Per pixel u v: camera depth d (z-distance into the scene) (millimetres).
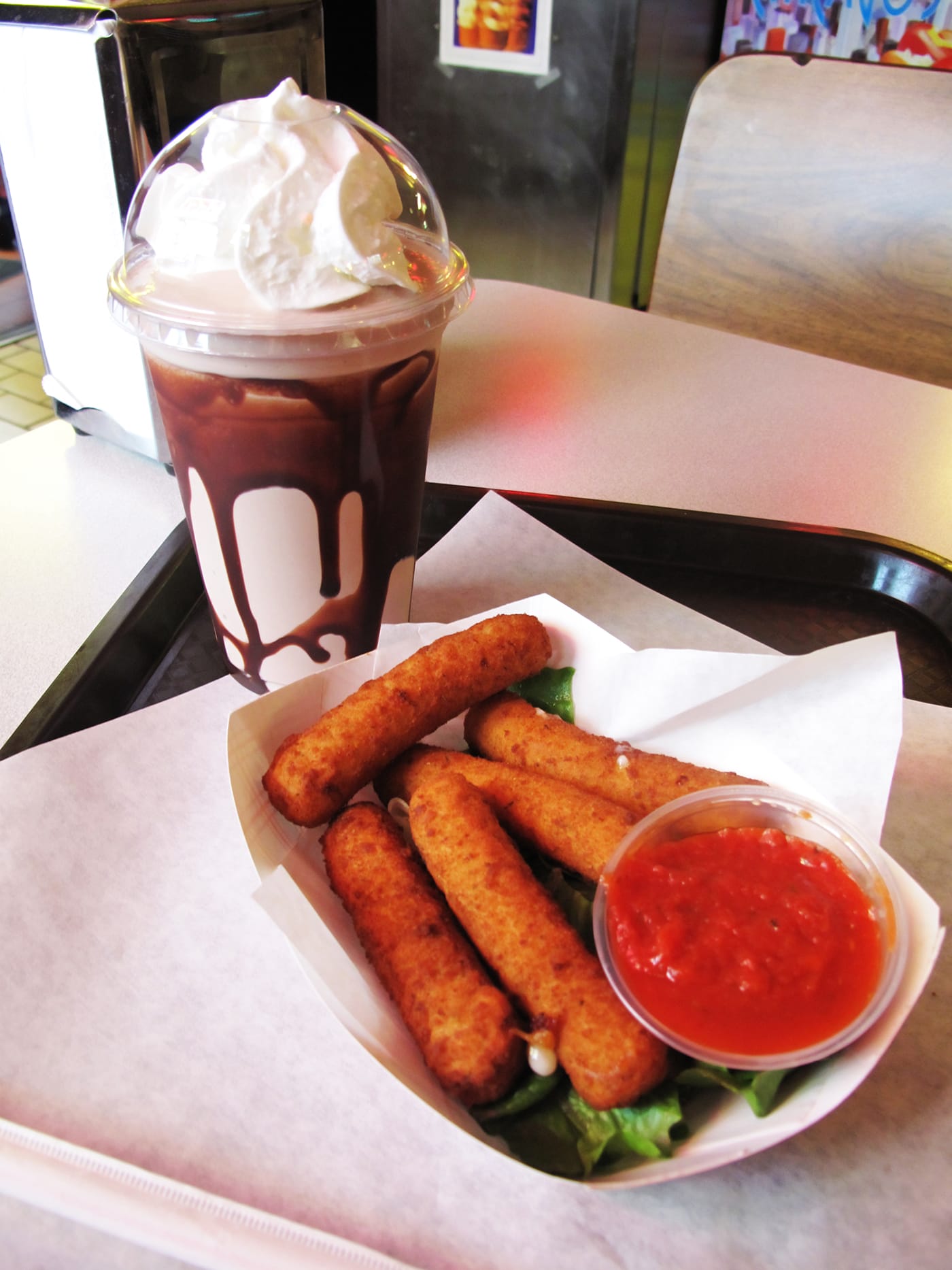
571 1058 202
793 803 242
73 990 233
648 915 216
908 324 539
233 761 257
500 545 372
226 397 257
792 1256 189
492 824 250
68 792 276
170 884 257
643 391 475
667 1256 189
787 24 914
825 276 550
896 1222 194
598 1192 198
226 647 323
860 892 220
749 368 497
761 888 221
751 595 363
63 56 333
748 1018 200
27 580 361
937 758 288
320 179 247
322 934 231
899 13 863
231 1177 200
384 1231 192
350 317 249
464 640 286
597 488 405
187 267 262
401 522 306
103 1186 192
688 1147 195
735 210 561
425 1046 209
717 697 280
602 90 815
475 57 849
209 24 351
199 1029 226
